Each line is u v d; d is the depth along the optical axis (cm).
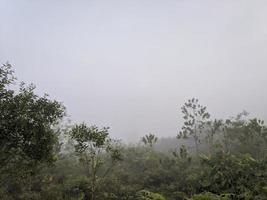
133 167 2625
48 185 2003
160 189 2206
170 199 2016
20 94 1195
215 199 1784
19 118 1150
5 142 1160
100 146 1658
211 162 2273
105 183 2145
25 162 1247
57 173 2302
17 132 1167
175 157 2872
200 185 2142
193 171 2369
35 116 1193
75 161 2530
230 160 2223
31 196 1833
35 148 1216
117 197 2027
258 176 2019
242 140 2845
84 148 1622
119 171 2444
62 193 1973
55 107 1266
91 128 1612
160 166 2556
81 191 2000
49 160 1302
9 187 1830
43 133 1222
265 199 1802
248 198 1836
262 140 2872
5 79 1160
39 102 1243
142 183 2320
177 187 2198
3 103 1139
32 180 1959
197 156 2795
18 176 1297
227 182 2044
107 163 2506
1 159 1190
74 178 2156
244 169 2097
